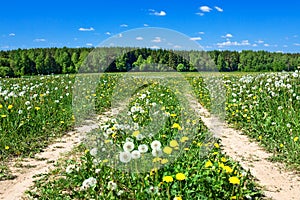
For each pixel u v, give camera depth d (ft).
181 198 14.55
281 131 28.09
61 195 17.33
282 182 20.24
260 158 24.82
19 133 29.76
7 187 19.53
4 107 34.30
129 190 16.60
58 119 35.78
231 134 32.09
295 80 42.14
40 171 22.15
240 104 39.14
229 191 15.66
